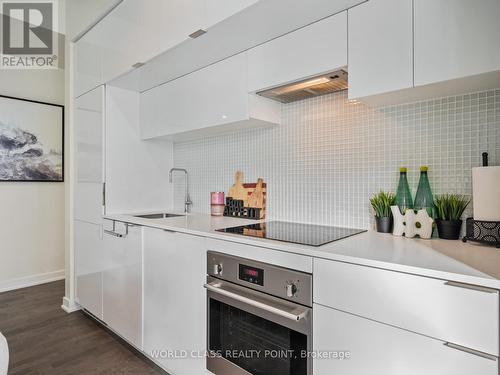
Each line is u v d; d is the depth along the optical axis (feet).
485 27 3.39
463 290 2.69
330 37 4.61
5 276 10.63
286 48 5.13
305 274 3.77
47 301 9.71
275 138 6.65
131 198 8.27
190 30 5.24
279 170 6.59
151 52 6.09
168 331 5.80
